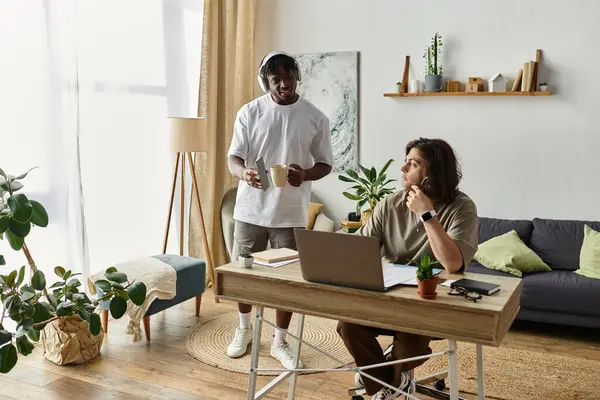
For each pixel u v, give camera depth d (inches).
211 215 204.7
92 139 161.9
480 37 188.2
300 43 213.9
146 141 181.6
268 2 217.6
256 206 141.3
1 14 135.0
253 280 95.9
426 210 94.8
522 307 159.9
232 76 209.3
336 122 210.4
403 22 197.6
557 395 124.8
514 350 148.1
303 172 135.7
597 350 149.3
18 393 123.6
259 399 105.2
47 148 147.4
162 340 153.7
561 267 171.9
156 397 123.0
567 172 183.2
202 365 139.1
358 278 86.4
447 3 191.2
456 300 82.0
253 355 102.9
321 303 90.7
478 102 190.5
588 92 178.4
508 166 189.5
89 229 163.2
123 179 174.1
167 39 186.5
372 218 108.5
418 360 100.6
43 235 147.4
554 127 183.2
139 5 175.2
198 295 170.1
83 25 156.8
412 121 199.9
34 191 144.7
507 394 125.2
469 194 195.3
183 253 200.7
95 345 141.2
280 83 136.4
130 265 155.0
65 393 124.1
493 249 170.2
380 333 104.8
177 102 192.9
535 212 188.1
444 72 193.6
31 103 143.0
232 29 207.3
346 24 205.9
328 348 148.9
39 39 144.3
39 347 148.3
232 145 144.6
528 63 179.9
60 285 110.2
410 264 103.0
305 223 145.0
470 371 135.6
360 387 109.2
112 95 167.9
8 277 100.0
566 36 178.9
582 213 183.0
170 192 194.4
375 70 203.3
